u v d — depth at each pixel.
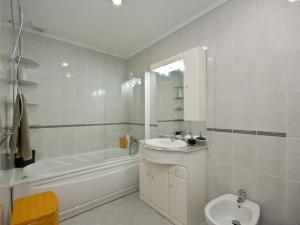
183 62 2.02
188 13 1.93
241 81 1.57
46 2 1.72
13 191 1.59
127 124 3.21
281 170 1.32
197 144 1.94
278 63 1.34
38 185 1.71
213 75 1.80
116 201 2.25
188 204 1.67
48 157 2.51
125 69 3.42
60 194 1.81
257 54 1.46
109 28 2.27
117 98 3.29
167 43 2.40
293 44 1.26
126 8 1.84
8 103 1.67
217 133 1.77
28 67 2.33
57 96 2.59
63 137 2.65
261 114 1.44
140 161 2.31
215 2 1.74
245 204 1.43
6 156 1.57
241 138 1.57
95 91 3.01
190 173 1.70
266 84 1.41
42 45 2.45
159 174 1.97
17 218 1.20
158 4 1.77
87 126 2.90
